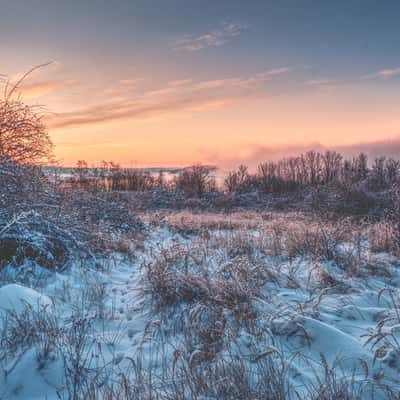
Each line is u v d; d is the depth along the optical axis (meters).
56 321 4.20
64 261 6.71
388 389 2.97
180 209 19.83
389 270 6.21
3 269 5.92
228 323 4.18
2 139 7.08
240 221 13.80
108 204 10.87
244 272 5.60
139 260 8.16
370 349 3.64
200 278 5.37
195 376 3.27
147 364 3.70
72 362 3.52
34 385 3.34
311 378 3.28
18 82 7.22
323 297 5.00
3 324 4.05
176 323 4.47
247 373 3.31
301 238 7.85
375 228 8.76
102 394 3.24
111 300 5.56
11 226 6.29
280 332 4.02
